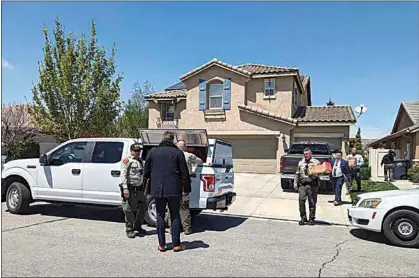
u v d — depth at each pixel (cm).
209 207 787
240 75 2150
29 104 2059
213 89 2223
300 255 617
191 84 2255
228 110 2162
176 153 627
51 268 520
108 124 1933
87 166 866
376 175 1878
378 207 710
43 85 1788
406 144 2216
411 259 608
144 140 866
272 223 902
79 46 1834
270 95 2206
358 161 1395
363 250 659
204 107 2216
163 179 613
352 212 752
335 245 692
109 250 619
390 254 636
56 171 895
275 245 682
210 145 827
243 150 2130
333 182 1212
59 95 1794
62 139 1878
